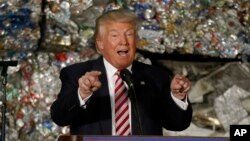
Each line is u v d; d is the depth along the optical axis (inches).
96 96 320.5
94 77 277.6
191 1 534.3
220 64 540.4
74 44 503.2
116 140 237.9
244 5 551.2
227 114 522.0
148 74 334.6
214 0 544.7
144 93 327.3
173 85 306.7
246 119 524.1
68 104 304.5
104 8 508.7
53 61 492.1
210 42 532.7
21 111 478.9
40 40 495.8
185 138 239.9
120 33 319.9
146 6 519.5
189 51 525.3
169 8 526.6
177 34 522.6
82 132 317.1
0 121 469.4
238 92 529.3
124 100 322.0
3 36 484.7
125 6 514.0
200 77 530.3
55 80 487.2
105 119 318.3
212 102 522.9
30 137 477.7
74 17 503.5
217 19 540.1
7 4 487.8
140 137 238.2
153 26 517.7
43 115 482.3
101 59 332.2
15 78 481.4
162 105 327.3
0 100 457.4
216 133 516.1
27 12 490.3
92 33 504.1
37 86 483.8
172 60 535.5
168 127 331.0
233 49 537.0
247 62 545.0
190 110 320.8
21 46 488.1
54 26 500.4
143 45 511.8
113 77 326.3
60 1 501.7
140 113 321.7
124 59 322.0
